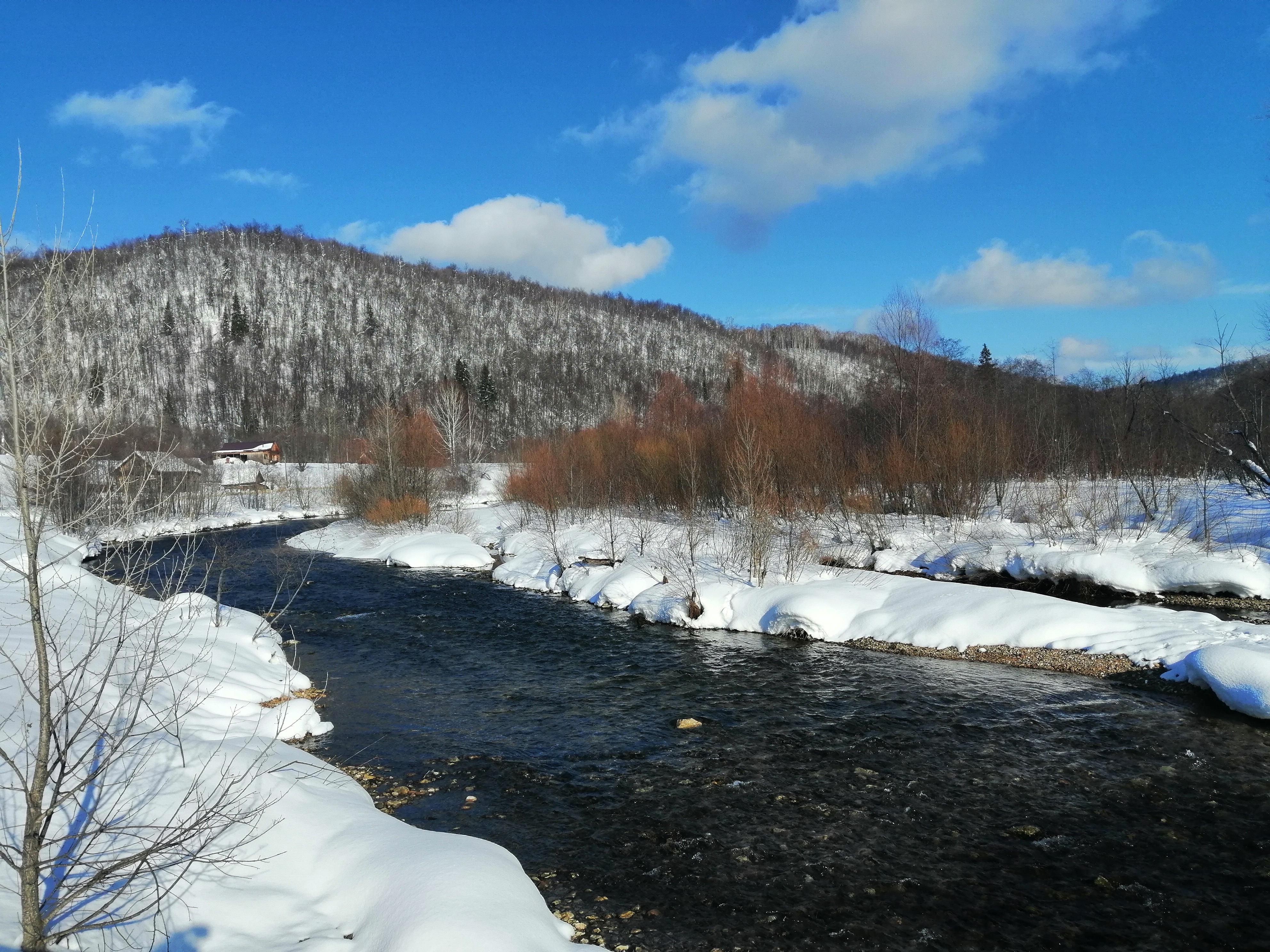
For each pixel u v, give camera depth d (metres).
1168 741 11.32
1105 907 7.36
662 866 8.18
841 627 18.42
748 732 12.23
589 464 38.16
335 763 10.90
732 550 22.91
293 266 156.38
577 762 11.08
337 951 5.45
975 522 26.38
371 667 16.12
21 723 7.48
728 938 6.89
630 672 15.76
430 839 6.96
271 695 12.66
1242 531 22.52
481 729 12.46
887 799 9.74
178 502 20.42
